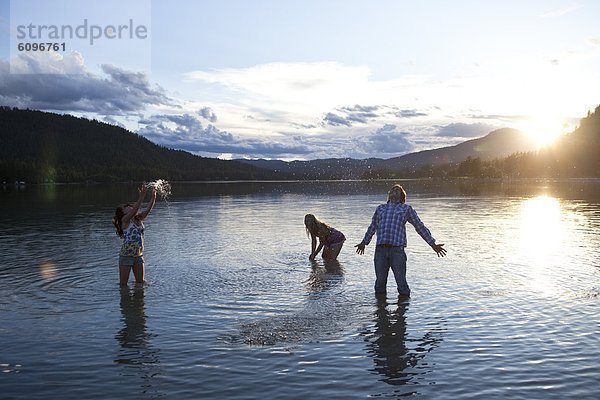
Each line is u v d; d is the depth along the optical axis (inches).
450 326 279.9
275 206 1352.1
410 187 3344.0
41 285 381.4
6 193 2635.3
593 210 1102.4
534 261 470.9
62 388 204.2
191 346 251.4
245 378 213.5
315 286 375.9
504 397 195.8
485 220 879.1
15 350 246.2
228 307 319.9
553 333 267.4
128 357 237.3
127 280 380.5
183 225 823.1
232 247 568.7
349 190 2947.8
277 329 276.7
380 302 330.6
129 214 376.8
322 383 208.4
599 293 350.0
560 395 197.3
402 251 349.7
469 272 421.4
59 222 890.7
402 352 242.2
